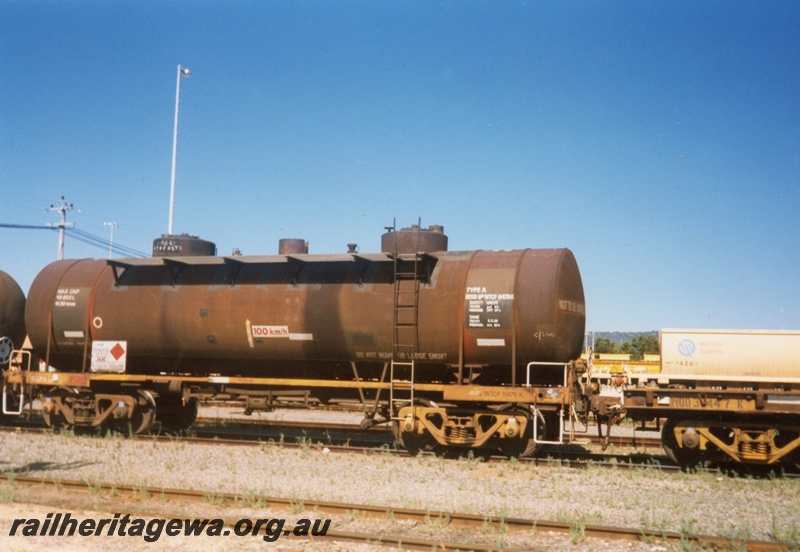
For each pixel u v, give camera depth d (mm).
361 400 15695
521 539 8570
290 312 15930
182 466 13281
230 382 16672
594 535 8695
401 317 15094
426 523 9141
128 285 17672
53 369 19047
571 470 13398
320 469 13141
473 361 14961
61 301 18047
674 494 11445
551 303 14312
